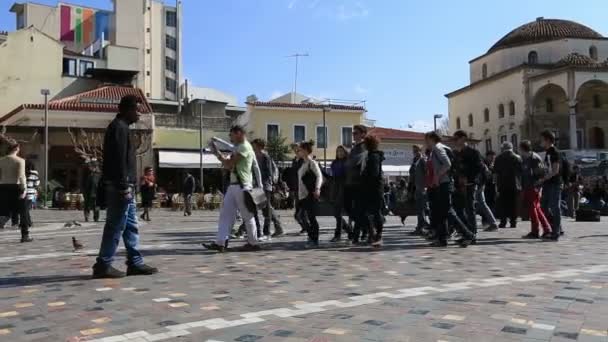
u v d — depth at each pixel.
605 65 49.75
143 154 36.25
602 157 48.09
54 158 35.50
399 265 7.34
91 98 37.88
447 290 5.65
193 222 17.64
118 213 6.39
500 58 57.28
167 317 4.61
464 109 62.53
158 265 7.38
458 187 9.64
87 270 6.99
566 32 55.97
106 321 4.50
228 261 7.75
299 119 44.59
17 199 10.59
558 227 10.41
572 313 4.68
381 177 9.49
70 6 70.69
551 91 53.00
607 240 10.42
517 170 12.82
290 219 19.70
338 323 4.39
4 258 8.15
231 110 51.69
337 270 6.93
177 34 86.94
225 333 4.14
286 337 4.03
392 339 3.97
